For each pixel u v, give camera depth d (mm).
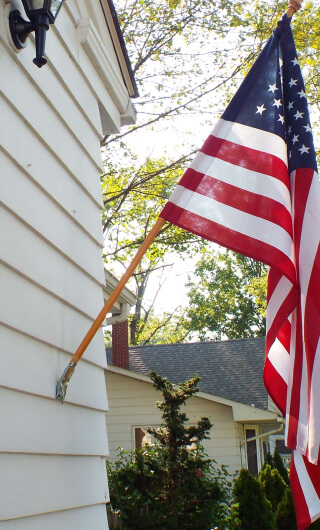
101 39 4645
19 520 2842
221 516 8570
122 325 16234
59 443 3289
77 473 3500
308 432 3557
